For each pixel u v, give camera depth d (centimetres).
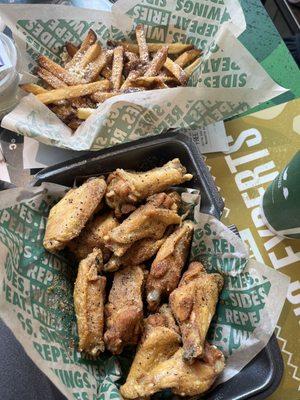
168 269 28
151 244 30
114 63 36
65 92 34
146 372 26
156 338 26
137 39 37
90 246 30
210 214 29
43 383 28
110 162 31
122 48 37
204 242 29
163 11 37
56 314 28
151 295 28
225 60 31
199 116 33
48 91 35
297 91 40
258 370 26
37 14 35
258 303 27
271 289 27
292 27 54
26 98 32
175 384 25
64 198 30
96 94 34
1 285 25
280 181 30
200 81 32
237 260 28
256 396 25
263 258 34
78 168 31
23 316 26
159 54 36
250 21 42
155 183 30
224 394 26
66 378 25
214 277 28
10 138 36
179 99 32
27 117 32
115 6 36
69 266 30
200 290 27
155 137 32
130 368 27
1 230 27
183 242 29
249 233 34
